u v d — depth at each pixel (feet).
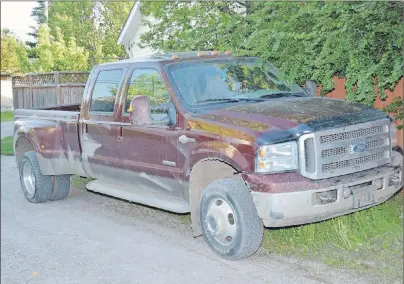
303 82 25.90
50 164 26.08
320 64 22.84
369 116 17.79
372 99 22.33
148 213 24.58
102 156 22.98
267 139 16.29
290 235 19.29
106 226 22.90
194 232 19.16
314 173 16.26
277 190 15.98
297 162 16.39
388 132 18.19
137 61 21.84
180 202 19.89
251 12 27.71
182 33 28.60
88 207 26.35
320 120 16.88
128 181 21.95
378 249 17.74
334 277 15.97
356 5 21.33
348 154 16.93
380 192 17.63
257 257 18.04
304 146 16.33
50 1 34.99
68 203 27.32
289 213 16.07
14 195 29.99
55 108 29.60
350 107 18.47
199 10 28.04
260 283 15.98
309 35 22.94
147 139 20.36
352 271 16.28
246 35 26.61
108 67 23.17
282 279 16.14
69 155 25.27
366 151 17.39
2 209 26.81
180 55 22.07
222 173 19.02
